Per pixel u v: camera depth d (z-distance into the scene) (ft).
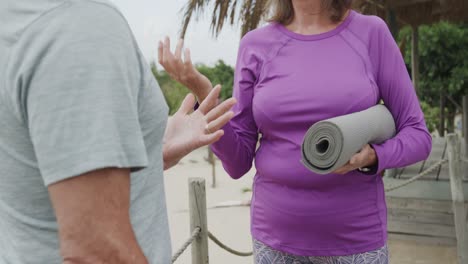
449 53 43.57
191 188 8.75
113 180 2.53
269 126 5.96
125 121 2.62
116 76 2.60
